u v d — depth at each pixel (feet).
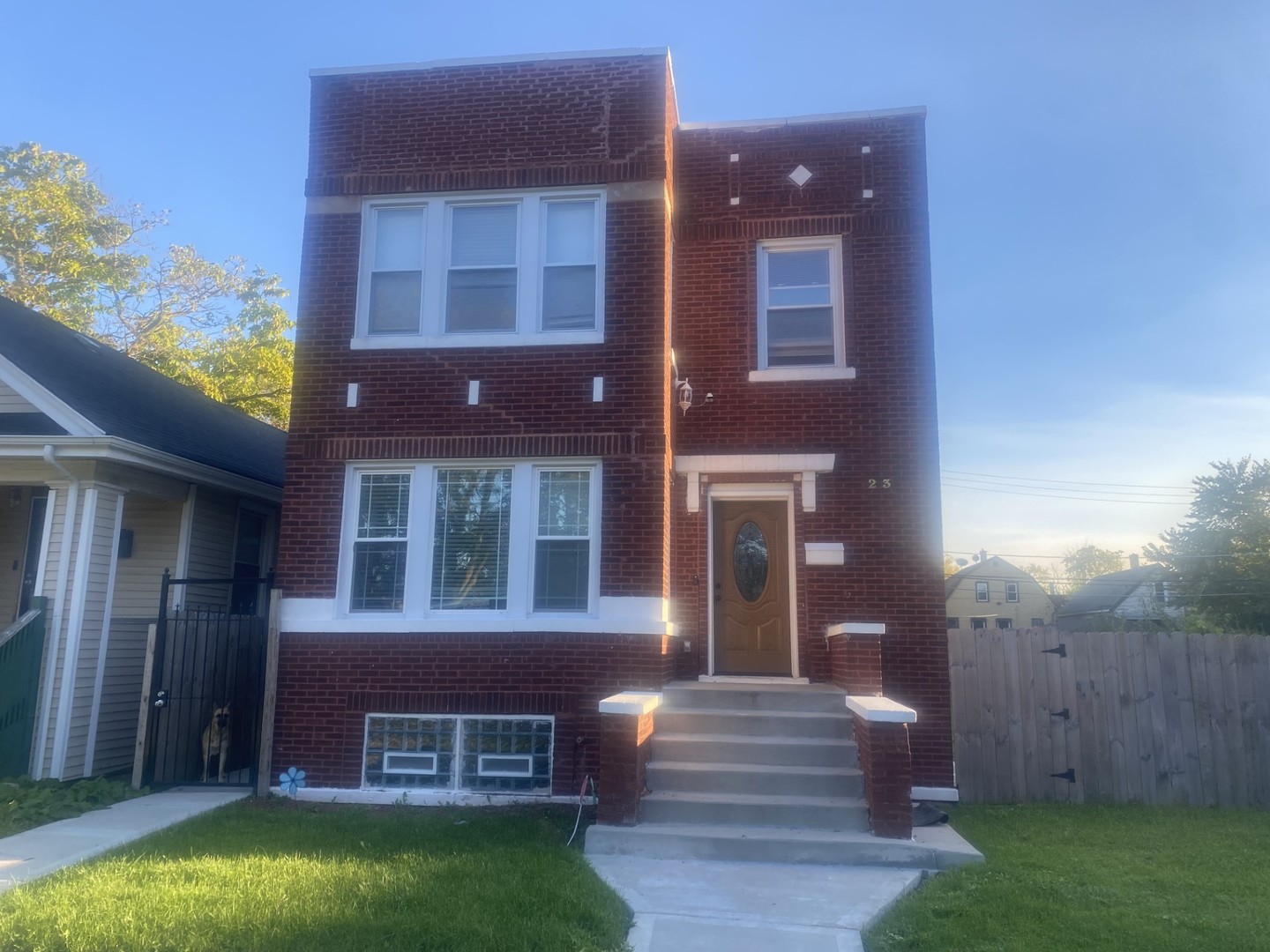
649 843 25.04
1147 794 32.65
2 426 35.29
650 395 32.83
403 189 35.06
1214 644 33.24
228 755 36.27
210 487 41.50
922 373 35.78
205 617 35.96
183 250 91.15
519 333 33.81
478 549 33.30
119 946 16.74
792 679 34.91
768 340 37.55
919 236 36.68
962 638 34.01
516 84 35.42
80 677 34.09
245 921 17.90
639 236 33.91
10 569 41.83
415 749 32.07
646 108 34.71
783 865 24.23
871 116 37.73
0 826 26.66
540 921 18.44
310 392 34.19
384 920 18.07
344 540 33.45
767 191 37.78
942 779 32.83
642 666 31.50
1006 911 20.22
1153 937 18.45
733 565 36.96
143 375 49.37
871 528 35.01
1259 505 154.40
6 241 82.17
